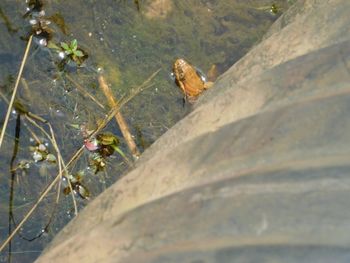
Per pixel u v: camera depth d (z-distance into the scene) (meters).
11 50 1.16
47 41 1.16
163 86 1.15
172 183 0.93
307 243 0.83
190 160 0.93
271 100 0.94
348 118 0.89
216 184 0.89
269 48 1.02
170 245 0.87
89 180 1.11
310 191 0.86
